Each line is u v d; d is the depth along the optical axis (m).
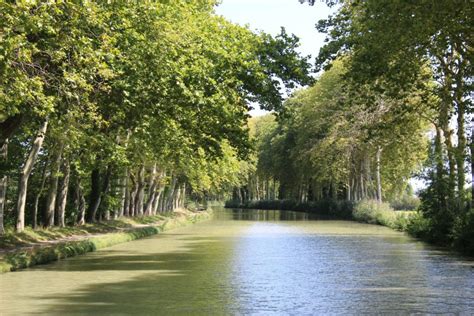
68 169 35.34
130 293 16.89
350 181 71.19
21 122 20.56
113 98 22.41
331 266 23.44
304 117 63.94
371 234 41.84
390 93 25.05
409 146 46.78
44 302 15.40
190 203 98.50
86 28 18.23
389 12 19.53
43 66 18.48
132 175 52.31
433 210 34.16
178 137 31.00
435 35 20.86
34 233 29.69
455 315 13.79
